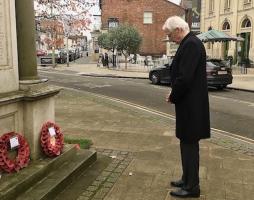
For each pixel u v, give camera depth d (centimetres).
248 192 481
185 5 4544
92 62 4859
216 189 488
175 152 645
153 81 1984
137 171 548
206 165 582
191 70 419
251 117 1038
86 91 1609
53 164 502
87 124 856
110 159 603
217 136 777
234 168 570
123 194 468
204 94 437
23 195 429
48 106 529
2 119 456
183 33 434
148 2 4731
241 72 2672
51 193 446
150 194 469
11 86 475
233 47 3203
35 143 500
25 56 502
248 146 702
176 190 468
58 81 2136
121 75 2567
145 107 1178
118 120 908
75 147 570
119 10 4744
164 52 4781
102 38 3803
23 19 500
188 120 436
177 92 429
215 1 3528
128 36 3195
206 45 3725
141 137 745
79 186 491
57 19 1471
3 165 448
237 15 3159
